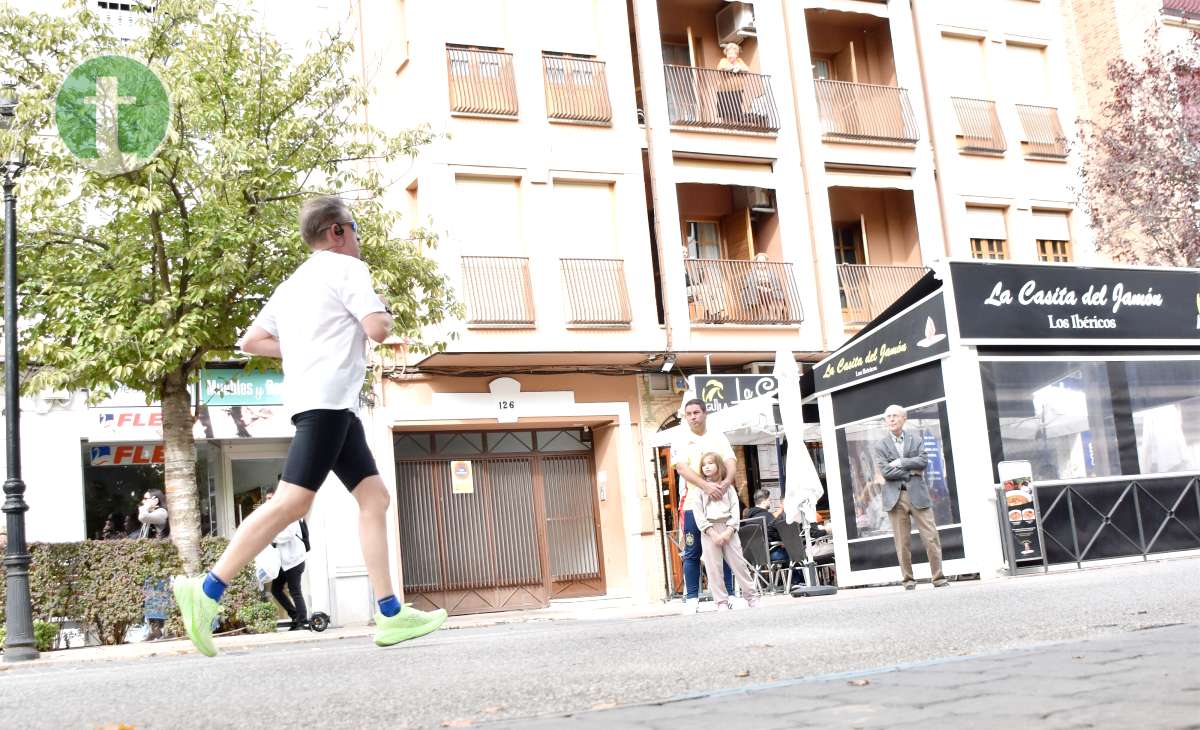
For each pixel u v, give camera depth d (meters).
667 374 23.89
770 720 2.92
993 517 14.78
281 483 4.96
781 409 16.52
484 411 22.00
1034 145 27.80
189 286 14.23
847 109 25.80
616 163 23.17
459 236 21.84
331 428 5.00
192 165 14.11
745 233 24.84
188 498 14.77
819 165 25.20
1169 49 28.81
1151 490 15.68
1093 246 28.05
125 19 19.88
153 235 14.40
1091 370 15.82
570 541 23.17
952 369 14.97
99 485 19.17
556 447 23.39
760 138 24.83
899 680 3.62
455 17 22.39
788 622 6.57
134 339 14.14
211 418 19.58
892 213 26.91
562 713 3.29
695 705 3.29
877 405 16.55
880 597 9.74
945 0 27.30
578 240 22.84
